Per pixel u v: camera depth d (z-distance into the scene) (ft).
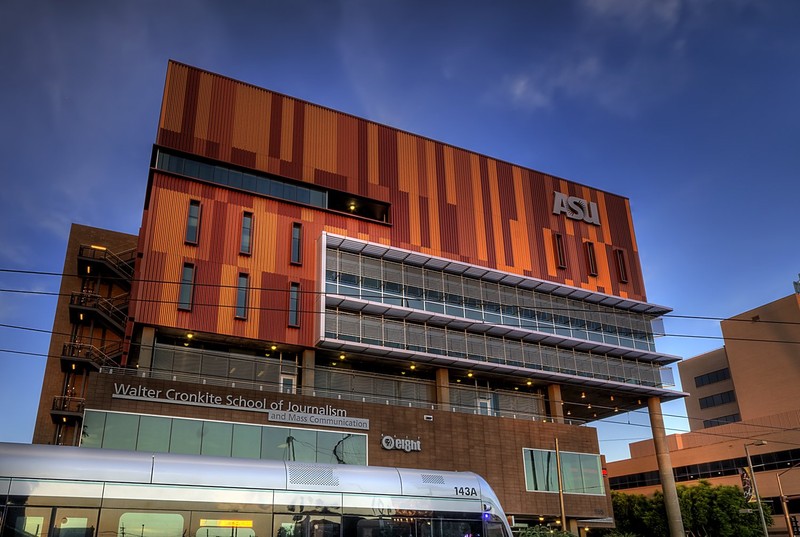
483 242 190.19
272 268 156.35
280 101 172.35
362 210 178.60
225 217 155.22
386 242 174.40
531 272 195.62
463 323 171.94
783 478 229.04
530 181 208.23
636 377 198.29
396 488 60.80
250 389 133.28
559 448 169.37
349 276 163.43
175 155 154.51
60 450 49.57
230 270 151.12
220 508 52.37
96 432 116.67
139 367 135.85
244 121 164.96
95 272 173.06
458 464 152.25
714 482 253.85
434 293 175.11
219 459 54.90
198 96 161.17
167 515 50.39
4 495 46.03
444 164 192.85
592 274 207.21
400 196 181.06
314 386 154.71
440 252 181.68
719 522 202.39
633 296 213.46
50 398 159.84
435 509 61.77
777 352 268.21
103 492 49.01
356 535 57.00
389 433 145.79
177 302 143.02
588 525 191.93
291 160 167.63
